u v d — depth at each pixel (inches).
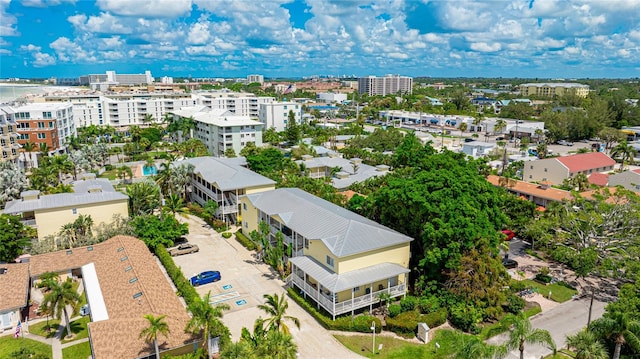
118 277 1754.4
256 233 2183.8
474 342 1261.1
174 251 2255.2
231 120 5344.5
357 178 3481.8
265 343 1204.5
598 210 2113.7
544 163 3769.7
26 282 1764.3
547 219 2204.7
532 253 2385.6
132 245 2075.5
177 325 1411.2
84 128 6131.9
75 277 1974.7
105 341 1289.4
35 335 1566.2
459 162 2598.4
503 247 2033.7
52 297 1478.8
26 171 4136.3
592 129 6555.1
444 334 1579.7
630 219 2041.1
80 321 1659.7
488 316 1692.9
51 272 1862.7
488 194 1971.0
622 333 1300.4
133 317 1417.3
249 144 4798.2
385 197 2054.6
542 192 3112.7
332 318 1626.5
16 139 3932.1
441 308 1689.2
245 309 1732.3
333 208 2123.5
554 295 1913.1
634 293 1557.6
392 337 1569.9
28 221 2337.6
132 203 2583.7
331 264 1720.0
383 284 1800.0
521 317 1284.4
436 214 1828.2
